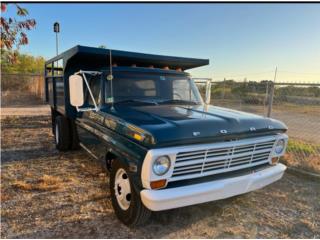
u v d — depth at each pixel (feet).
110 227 10.11
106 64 16.85
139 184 8.73
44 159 18.40
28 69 111.04
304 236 9.97
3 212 10.91
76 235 9.52
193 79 16.40
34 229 9.78
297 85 18.99
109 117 11.38
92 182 14.32
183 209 11.70
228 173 9.95
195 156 8.93
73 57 15.48
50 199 12.21
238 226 10.53
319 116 39.63
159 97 14.14
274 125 11.32
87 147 15.10
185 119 9.82
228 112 12.09
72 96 11.72
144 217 9.67
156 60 16.21
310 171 16.33
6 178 14.66
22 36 10.36
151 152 8.19
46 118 38.06
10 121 34.76
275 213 11.67
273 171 10.94
